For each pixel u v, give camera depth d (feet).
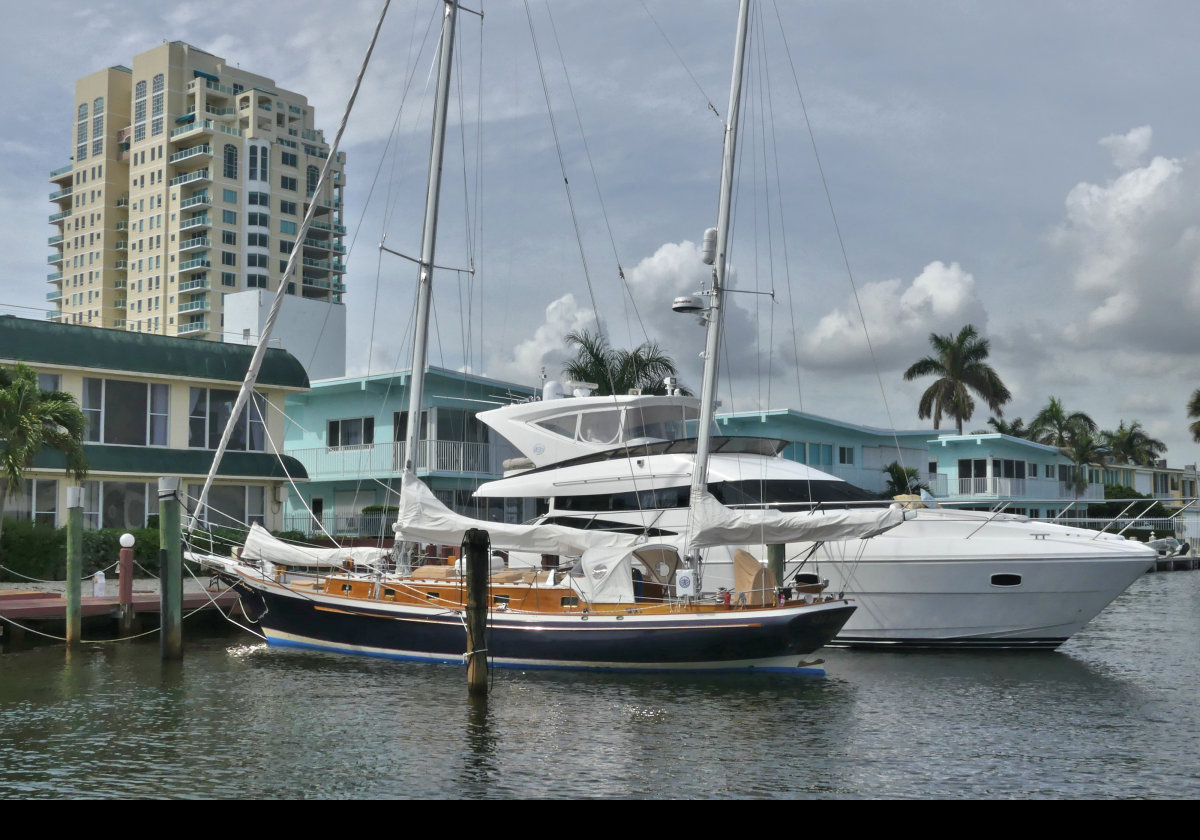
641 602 58.18
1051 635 63.82
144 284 407.23
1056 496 194.18
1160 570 169.37
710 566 66.18
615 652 55.21
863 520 54.08
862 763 39.37
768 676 55.11
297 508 118.62
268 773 37.70
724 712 47.29
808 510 63.05
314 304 144.66
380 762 39.04
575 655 55.93
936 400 218.18
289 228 412.98
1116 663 61.67
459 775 37.60
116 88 421.59
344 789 36.06
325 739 42.11
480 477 112.68
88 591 75.36
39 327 89.56
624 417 71.46
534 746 41.22
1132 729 44.68
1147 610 97.50
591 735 42.93
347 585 62.34
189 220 394.32
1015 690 52.95
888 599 64.34
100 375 92.63
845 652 64.23
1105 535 65.77
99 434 92.53
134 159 414.00
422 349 64.18
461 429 114.21
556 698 49.93
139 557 87.56
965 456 178.81
